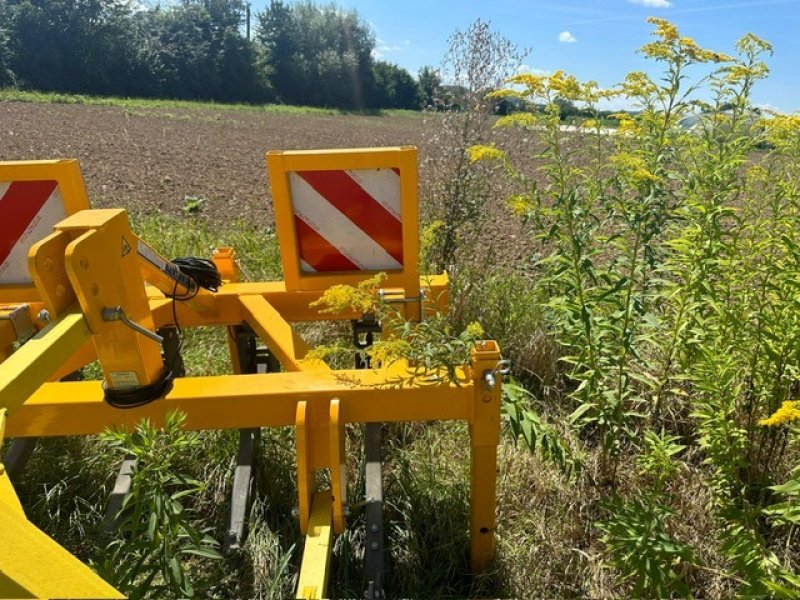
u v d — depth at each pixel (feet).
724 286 9.95
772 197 10.50
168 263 8.33
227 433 10.37
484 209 21.47
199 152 56.59
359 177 8.97
